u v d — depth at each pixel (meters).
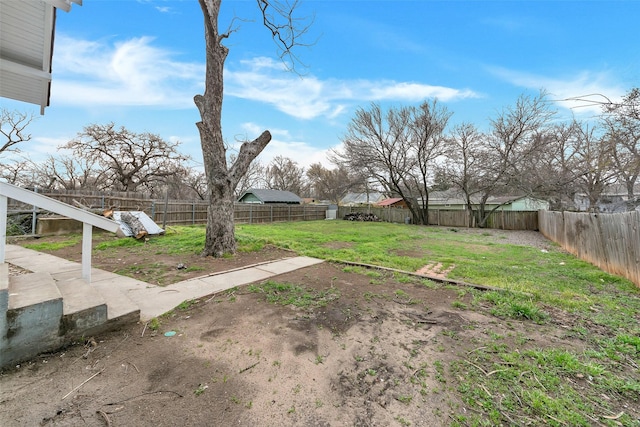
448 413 1.54
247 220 17.11
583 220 6.30
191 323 2.66
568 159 13.21
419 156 17.50
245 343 2.30
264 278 4.19
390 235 11.27
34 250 6.04
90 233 2.89
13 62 3.55
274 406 1.59
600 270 5.18
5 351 1.84
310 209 22.14
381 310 3.04
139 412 1.52
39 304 1.99
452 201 24.81
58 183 18.62
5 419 1.43
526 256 6.91
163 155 20.19
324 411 1.56
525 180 14.62
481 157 15.84
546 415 1.52
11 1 2.79
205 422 1.46
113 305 2.69
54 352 2.06
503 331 2.55
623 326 2.67
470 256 6.84
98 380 1.79
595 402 1.63
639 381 1.82
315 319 2.79
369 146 18.09
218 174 5.69
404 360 2.08
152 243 7.00
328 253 6.47
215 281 3.99
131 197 12.30
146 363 1.99
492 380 1.83
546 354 2.12
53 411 1.50
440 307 3.15
